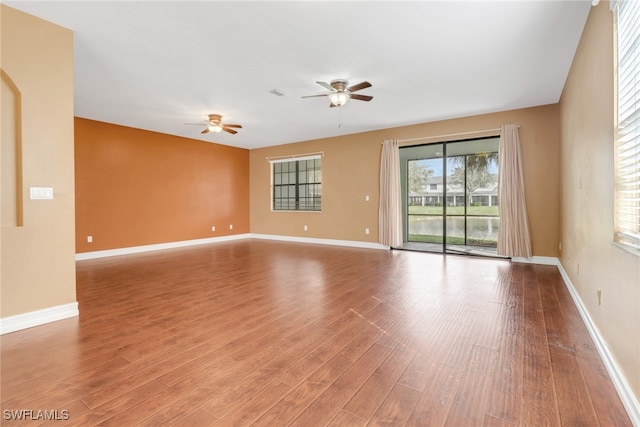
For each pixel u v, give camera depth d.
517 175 4.91
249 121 5.70
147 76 3.65
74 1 2.31
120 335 2.33
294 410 1.49
